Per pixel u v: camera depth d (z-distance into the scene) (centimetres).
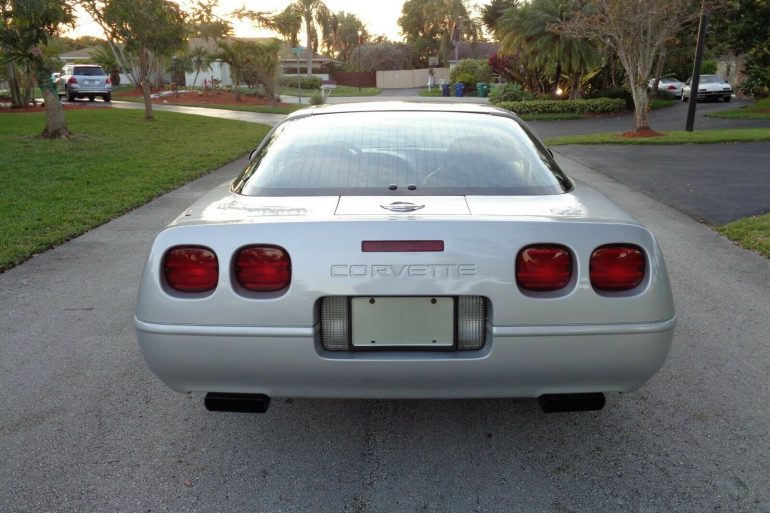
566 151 1556
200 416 333
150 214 828
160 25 2136
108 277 567
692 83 1883
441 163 310
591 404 265
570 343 248
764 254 632
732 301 500
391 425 324
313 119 360
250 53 3638
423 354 252
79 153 1391
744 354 402
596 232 252
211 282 252
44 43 1612
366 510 256
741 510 254
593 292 248
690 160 1340
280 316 248
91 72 3412
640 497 262
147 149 1502
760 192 954
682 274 572
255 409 268
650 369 256
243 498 264
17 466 285
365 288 246
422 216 255
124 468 285
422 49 8462
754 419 324
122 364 393
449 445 305
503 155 320
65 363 394
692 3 1883
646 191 987
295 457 295
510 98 3180
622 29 1778
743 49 3038
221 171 1233
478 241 247
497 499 263
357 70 8288
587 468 284
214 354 253
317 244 248
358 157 315
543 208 272
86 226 741
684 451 296
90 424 323
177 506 259
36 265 603
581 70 3062
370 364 249
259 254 251
